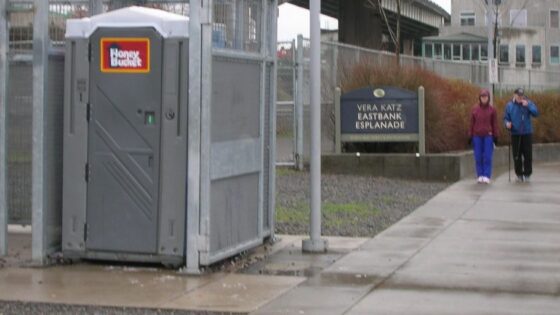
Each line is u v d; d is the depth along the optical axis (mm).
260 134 11977
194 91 10820
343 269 11305
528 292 10336
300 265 11508
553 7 89812
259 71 11930
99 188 11195
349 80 21922
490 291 10375
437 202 16516
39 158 11180
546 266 11477
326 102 21578
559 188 18641
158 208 11055
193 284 10609
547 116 29625
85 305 9875
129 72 11047
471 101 24344
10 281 10688
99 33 11102
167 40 10945
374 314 9578
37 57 11125
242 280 10805
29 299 10062
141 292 10312
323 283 10688
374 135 20578
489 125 19359
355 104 20641
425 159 19938
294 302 9977
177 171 10977
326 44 21688
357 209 15547
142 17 11008
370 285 10594
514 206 16047
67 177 11273
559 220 14625
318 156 12148
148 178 11055
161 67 10969
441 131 21625
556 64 89500
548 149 28031
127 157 11094
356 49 23203
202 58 10805
